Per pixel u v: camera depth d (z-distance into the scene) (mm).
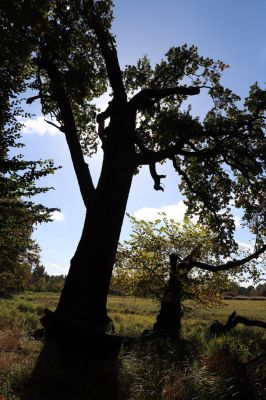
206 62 15539
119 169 12492
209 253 17094
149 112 15680
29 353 9586
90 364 8633
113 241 11906
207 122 16266
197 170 17578
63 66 14445
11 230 12594
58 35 13031
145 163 13492
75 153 12578
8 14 8336
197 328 20438
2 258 16672
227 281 16906
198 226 17234
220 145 14648
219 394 7238
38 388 7195
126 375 7934
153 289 16594
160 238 16953
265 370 8703
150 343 10734
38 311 24375
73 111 17547
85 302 11203
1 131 10172
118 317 25734
